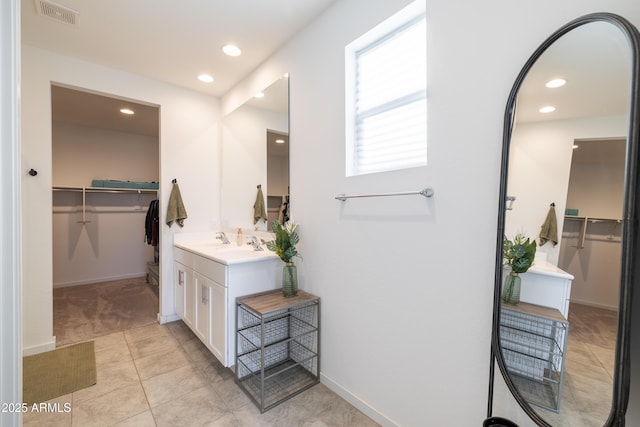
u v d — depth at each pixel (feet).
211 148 10.66
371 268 5.43
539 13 3.48
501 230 3.71
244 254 7.46
